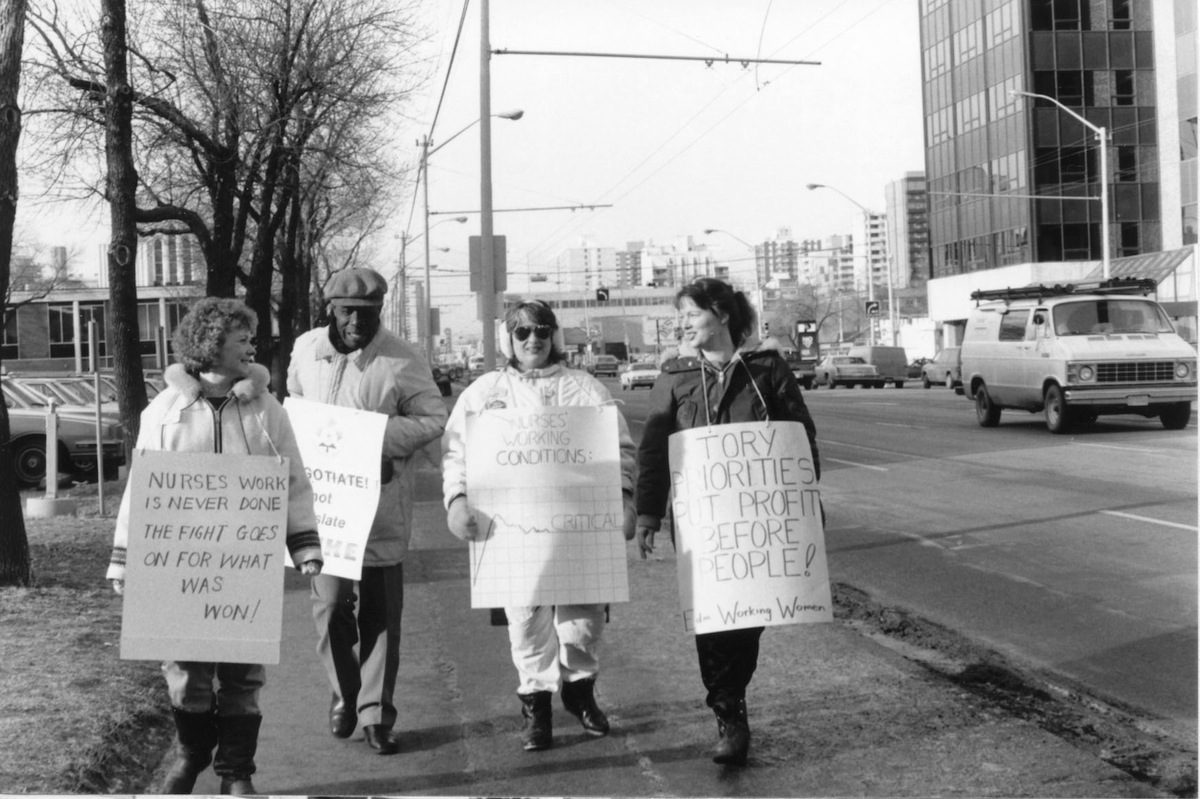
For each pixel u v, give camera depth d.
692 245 174.88
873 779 5.17
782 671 6.84
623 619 8.30
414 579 9.95
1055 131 50.28
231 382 4.98
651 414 5.63
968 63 55.75
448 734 5.95
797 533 5.38
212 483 4.82
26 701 6.18
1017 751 5.50
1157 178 49.94
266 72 22.64
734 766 5.37
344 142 26.00
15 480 9.34
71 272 55.41
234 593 4.81
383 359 5.96
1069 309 22.16
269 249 23.48
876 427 25.12
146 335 47.31
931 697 6.30
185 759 5.01
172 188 25.12
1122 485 14.19
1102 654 7.27
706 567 5.38
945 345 60.69
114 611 8.51
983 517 12.45
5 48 9.06
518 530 5.57
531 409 5.61
